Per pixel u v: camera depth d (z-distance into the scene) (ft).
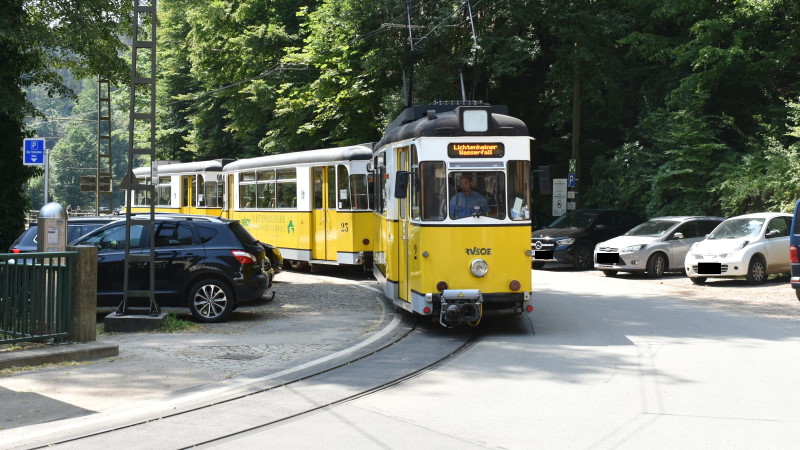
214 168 97.96
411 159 43.34
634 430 22.98
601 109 109.60
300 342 38.88
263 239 85.51
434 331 43.14
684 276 77.61
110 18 65.16
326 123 118.32
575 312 50.37
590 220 88.69
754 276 67.31
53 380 29.53
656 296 59.36
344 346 37.76
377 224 57.26
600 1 104.53
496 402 26.68
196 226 46.73
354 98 107.65
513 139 41.88
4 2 56.85
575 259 85.15
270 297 56.70
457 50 99.19
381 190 54.13
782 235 69.87
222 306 45.80
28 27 57.00
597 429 23.17
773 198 80.33
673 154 92.27
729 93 99.81
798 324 44.60
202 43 128.36
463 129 41.60
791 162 79.15
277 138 123.13
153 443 21.97
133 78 43.27
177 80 172.45
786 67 95.91
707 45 90.53
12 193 64.28
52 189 413.80
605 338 40.14
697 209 91.20
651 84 105.91
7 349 33.14
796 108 82.12
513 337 40.81
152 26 43.52
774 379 29.91
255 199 87.10
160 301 45.60
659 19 101.24
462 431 23.11
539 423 23.91
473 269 41.06
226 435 22.79
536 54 95.81
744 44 92.12
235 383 29.45
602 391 28.19
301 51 120.78
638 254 74.95
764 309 51.47
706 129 91.30
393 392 28.35
